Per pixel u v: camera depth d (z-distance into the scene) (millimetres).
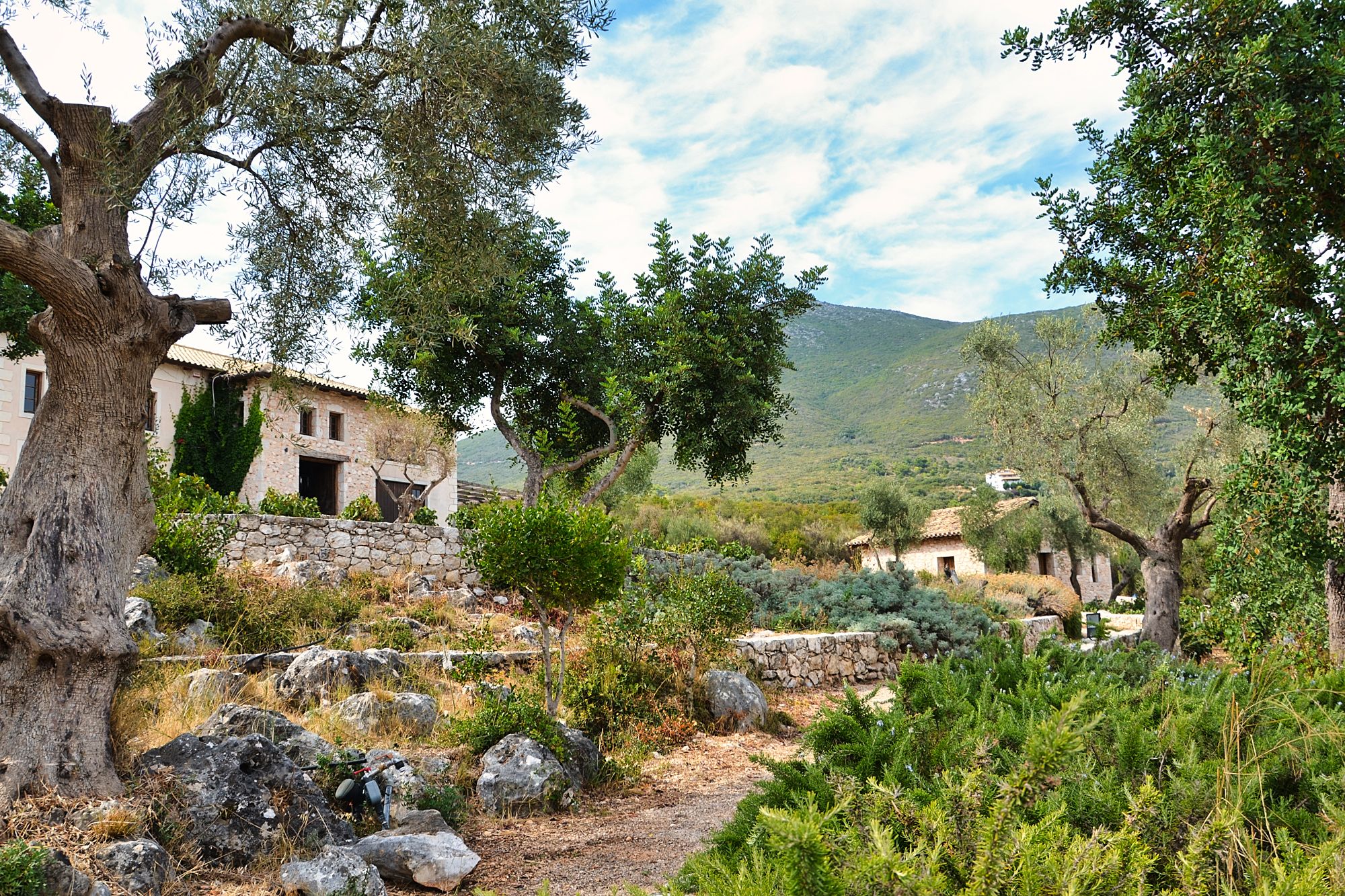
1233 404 7543
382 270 8344
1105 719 2980
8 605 4676
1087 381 19781
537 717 7520
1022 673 4480
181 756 5098
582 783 7613
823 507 53156
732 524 34312
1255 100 6930
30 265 4867
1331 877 1653
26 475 5094
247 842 4777
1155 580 18062
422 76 6531
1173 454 19234
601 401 16609
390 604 13727
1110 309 9578
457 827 6184
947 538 38531
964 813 1863
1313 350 6535
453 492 32156
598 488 15047
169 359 22906
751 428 15820
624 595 10500
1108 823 2201
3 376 20234
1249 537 8156
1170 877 1850
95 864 4168
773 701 12055
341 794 5559
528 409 16312
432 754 7117
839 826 2035
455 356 15375
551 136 7578
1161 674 4523
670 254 15750
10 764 4488
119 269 5289
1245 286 6738
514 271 8109
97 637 4855
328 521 15883
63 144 5465
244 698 7867
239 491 23719
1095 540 37844
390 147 6809
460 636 12219
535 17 7316
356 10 6520
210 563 11836
